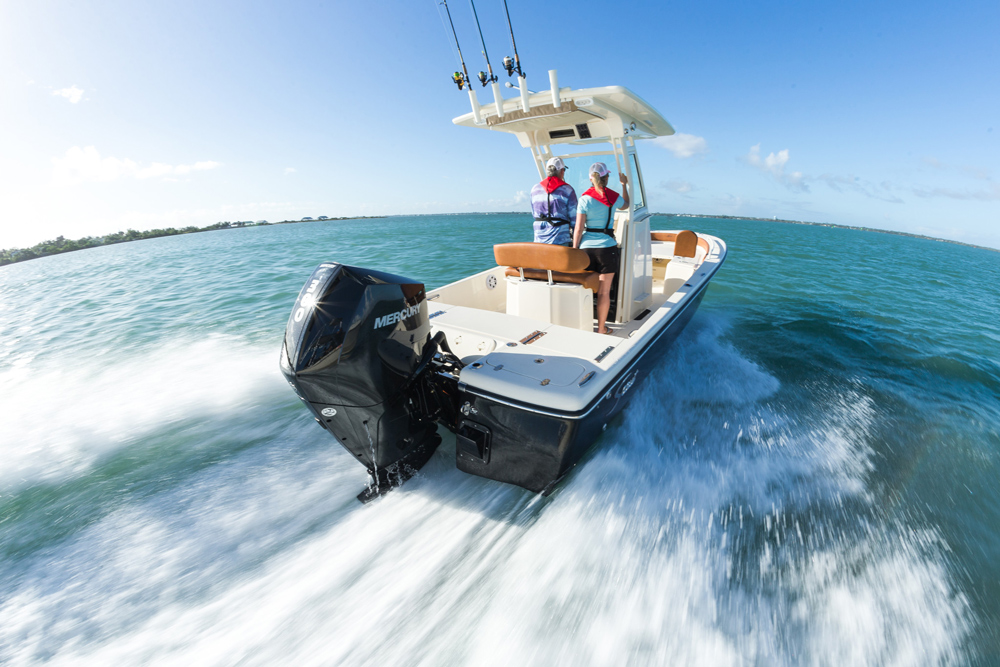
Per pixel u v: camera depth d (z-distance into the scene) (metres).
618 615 1.46
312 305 1.52
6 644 1.39
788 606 1.49
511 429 1.78
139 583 1.60
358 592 1.56
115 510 1.97
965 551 1.74
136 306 6.69
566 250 2.46
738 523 1.88
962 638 1.38
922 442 2.52
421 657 1.34
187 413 2.92
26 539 1.82
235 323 5.24
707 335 4.30
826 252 13.59
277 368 3.72
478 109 2.71
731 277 7.74
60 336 5.02
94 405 3.08
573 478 2.10
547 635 1.40
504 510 1.92
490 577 1.61
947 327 4.98
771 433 2.59
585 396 1.69
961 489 2.12
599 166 2.74
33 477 2.23
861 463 2.32
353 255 11.51
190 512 1.96
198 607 1.51
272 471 2.25
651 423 2.65
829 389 3.19
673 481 2.14
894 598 1.52
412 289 1.80
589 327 2.81
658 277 4.64
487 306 3.82
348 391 1.58
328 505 1.98
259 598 1.54
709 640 1.37
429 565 1.67
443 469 2.16
